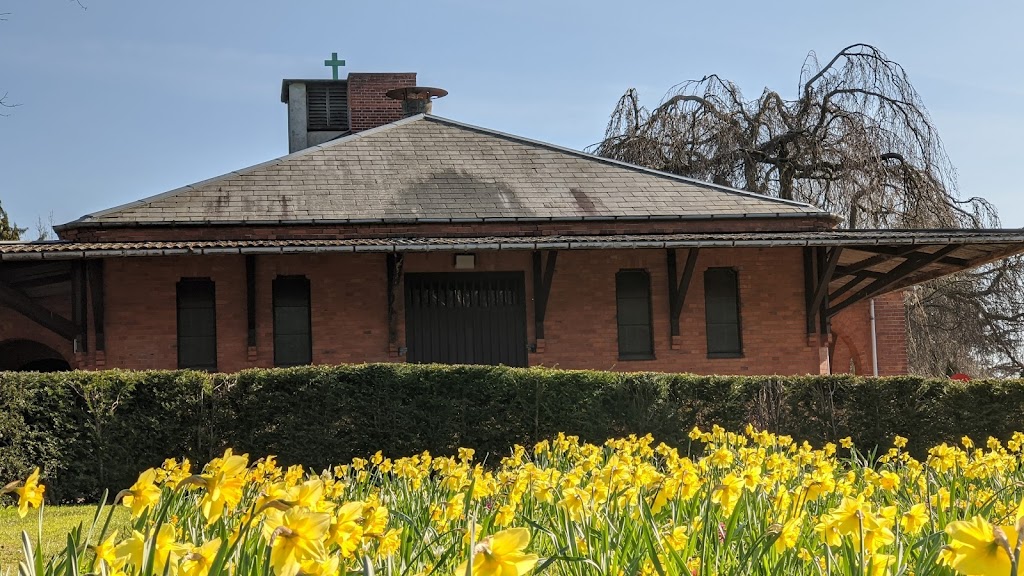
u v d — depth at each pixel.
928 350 30.64
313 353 18.14
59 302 18.34
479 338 18.58
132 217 18.31
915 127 28.39
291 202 19.30
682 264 18.97
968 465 7.11
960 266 19.44
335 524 2.80
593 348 18.70
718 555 4.41
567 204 19.75
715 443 8.59
